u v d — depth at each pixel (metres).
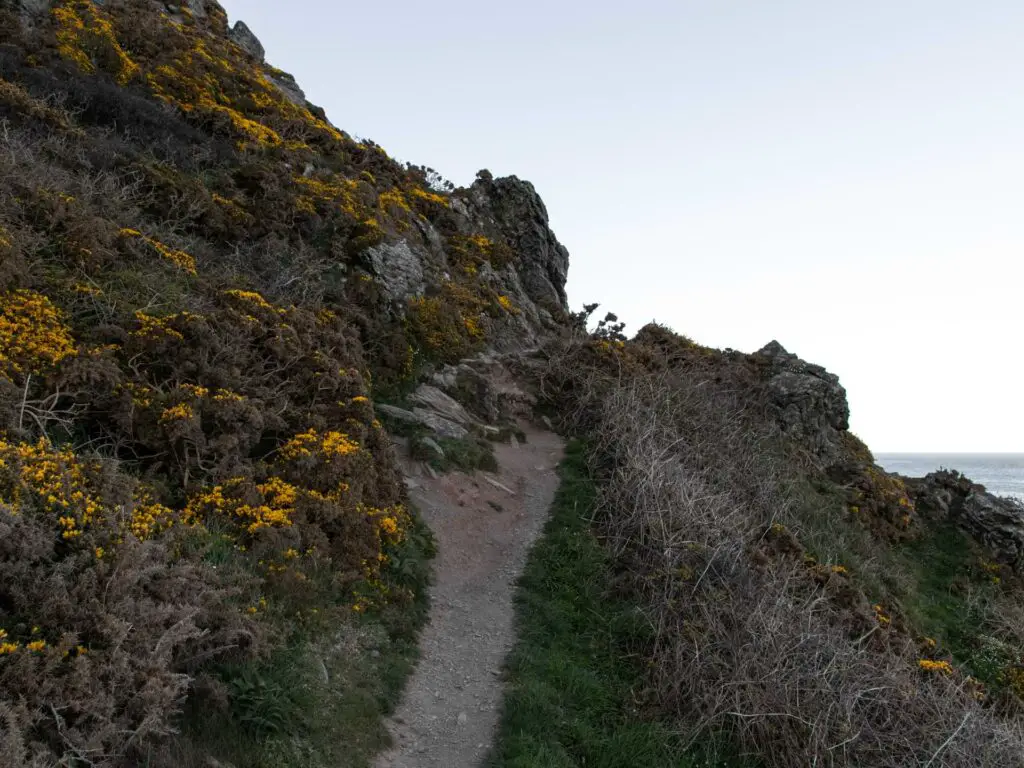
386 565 9.83
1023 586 18.19
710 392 18.97
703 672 8.93
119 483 6.80
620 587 10.98
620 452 14.23
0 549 5.16
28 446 6.46
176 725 5.39
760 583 10.77
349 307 15.93
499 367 18.47
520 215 29.31
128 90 18.78
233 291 11.74
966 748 8.73
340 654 7.62
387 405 14.61
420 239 22.02
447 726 7.58
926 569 18.41
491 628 9.78
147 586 5.91
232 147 19.02
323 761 6.13
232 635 6.16
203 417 9.05
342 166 22.69
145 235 12.44
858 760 8.41
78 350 8.41
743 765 8.11
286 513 8.52
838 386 22.73
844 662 9.29
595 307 25.14
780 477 17.06
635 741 7.99
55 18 19.88
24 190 10.80
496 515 13.09
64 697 4.61
